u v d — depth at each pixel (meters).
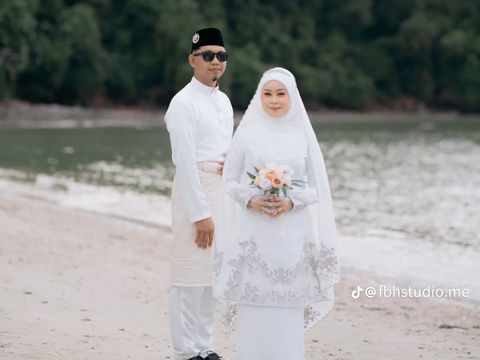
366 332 6.73
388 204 18.66
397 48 77.19
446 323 7.32
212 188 4.68
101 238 11.52
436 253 11.60
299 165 4.28
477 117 74.88
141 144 38.59
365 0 78.06
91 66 59.03
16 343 5.05
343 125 62.25
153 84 64.69
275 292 4.18
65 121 54.62
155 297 7.51
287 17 75.12
